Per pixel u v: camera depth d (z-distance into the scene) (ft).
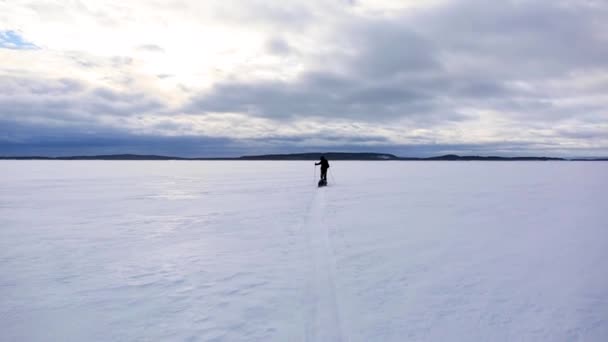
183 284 13.67
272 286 13.26
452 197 39.09
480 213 28.30
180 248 18.90
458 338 9.25
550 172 99.76
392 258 16.21
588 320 10.19
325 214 28.25
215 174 97.04
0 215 29.96
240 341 9.43
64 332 10.18
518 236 20.34
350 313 10.78
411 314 10.64
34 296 12.75
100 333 10.08
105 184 61.98
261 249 18.44
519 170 115.75
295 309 11.27
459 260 15.84
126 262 16.57
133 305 11.88
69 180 72.33
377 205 33.06
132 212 31.01
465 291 12.33
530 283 13.03
